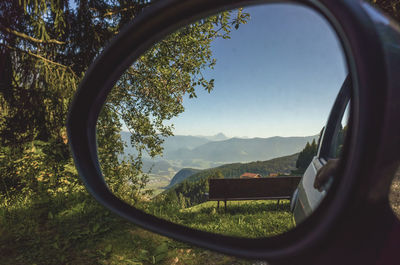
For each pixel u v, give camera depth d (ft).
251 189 17.15
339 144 2.64
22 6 13.55
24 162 18.34
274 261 1.77
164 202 16.49
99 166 3.39
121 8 16.48
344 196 1.35
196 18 2.42
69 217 13.73
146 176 18.43
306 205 2.89
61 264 9.79
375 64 1.24
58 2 14.67
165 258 10.20
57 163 18.85
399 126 1.33
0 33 13.41
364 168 1.28
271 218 6.16
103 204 3.08
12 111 15.43
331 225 1.43
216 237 2.14
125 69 3.18
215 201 17.29
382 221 1.41
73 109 3.19
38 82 15.43
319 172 2.36
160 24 2.53
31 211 14.16
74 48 16.80
